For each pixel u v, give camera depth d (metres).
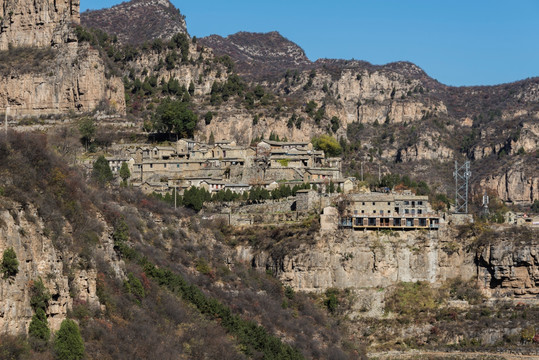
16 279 181.50
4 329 177.50
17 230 186.38
